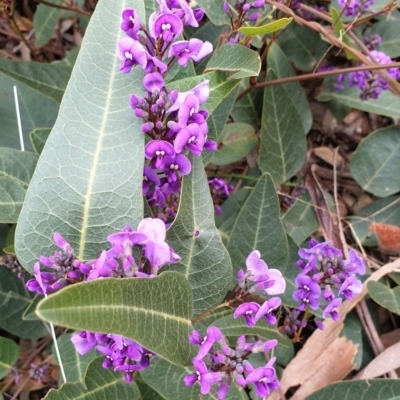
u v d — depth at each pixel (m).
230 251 0.20
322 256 0.17
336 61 0.28
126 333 0.11
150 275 0.12
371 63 0.22
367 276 0.24
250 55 0.17
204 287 0.16
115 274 0.12
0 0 0.24
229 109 0.20
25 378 0.23
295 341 0.21
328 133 0.29
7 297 0.22
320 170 0.27
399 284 0.24
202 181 0.15
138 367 0.14
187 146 0.14
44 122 0.25
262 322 0.18
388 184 0.26
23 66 0.22
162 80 0.14
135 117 0.14
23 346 0.24
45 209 0.14
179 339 0.14
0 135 0.24
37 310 0.09
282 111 0.24
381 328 0.25
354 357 0.22
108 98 0.15
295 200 0.25
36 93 0.25
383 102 0.26
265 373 0.13
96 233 0.14
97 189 0.14
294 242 0.22
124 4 0.15
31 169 0.19
